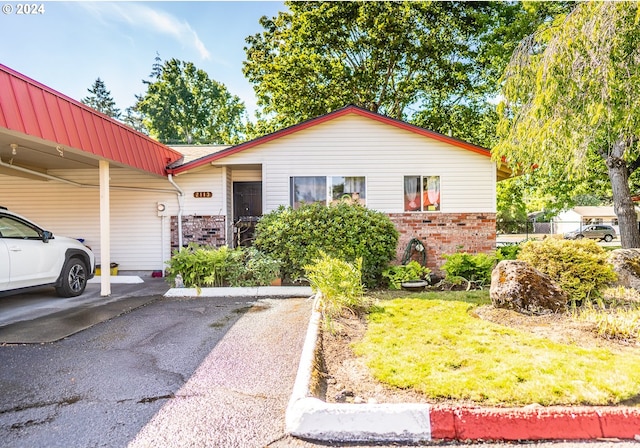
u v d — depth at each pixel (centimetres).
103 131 623
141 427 228
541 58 573
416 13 1664
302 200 885
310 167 902
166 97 3606
